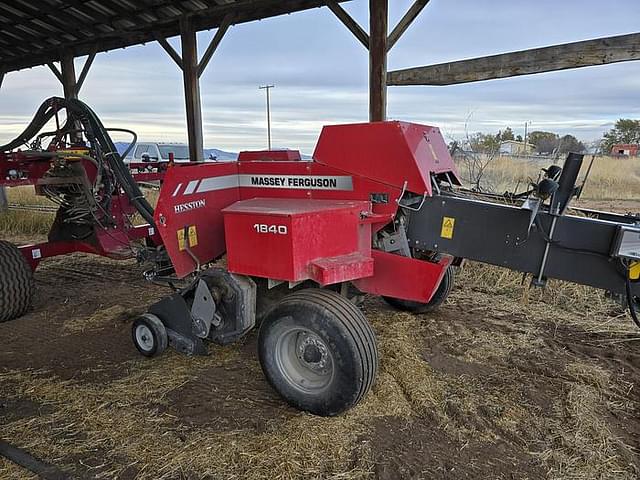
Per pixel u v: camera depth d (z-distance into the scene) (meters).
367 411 2.69
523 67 4.73
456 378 3.08
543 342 3.63
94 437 2.50
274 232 2.51
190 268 3.14
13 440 2.48
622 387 2.99
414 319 4.06
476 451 2.38
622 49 4.24
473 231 2.71
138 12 7.22
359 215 2.74
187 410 2.75
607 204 7.28
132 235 4.93
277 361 2.71
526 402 2.80
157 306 3.32
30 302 4.31
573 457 2.33
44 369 3.30
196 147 7.22
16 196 11.21
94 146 4.07
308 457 2.31
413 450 2.38
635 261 2.33
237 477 2.18
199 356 3.43
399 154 2.76
